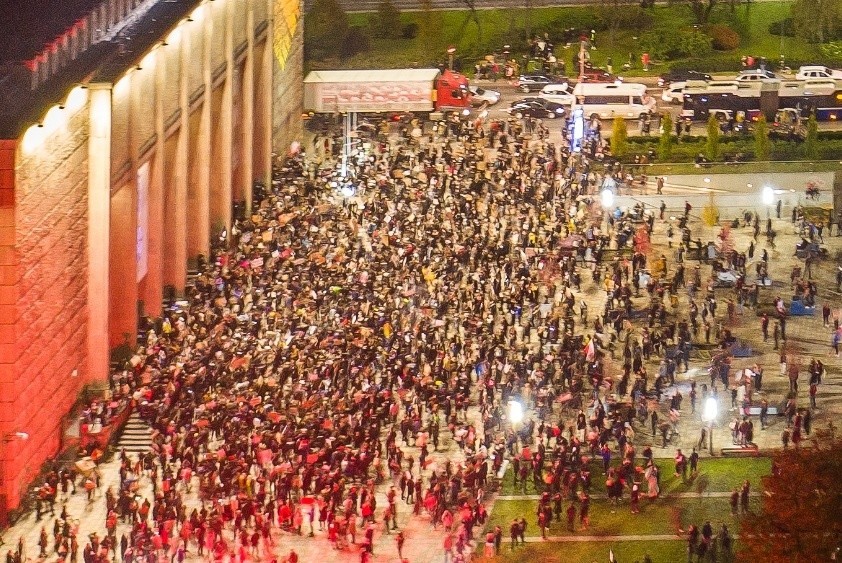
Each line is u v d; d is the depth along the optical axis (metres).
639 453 154.88
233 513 140.62
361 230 195.62
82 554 138.25
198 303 176.88
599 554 138.88
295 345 164.00
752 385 163.88
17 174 141.62
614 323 175.50
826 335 176.38
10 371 142.12
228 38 199.38
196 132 190.62
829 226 199.75
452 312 175.38
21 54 149.88
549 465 150.50
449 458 152.75
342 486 144.25
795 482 126.62
